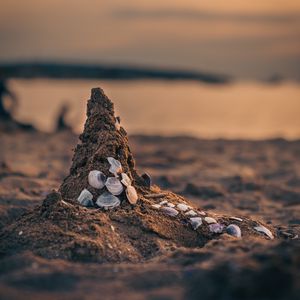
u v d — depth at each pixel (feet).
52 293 1.77
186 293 1.76
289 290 1.69
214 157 6.34
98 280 1.89
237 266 1.83
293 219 3.55
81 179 2.75
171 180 4.81
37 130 8.68
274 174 5.39
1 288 1.79
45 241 2.31
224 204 4.05
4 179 4.49
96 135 2.85
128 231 2.44
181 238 2.49
